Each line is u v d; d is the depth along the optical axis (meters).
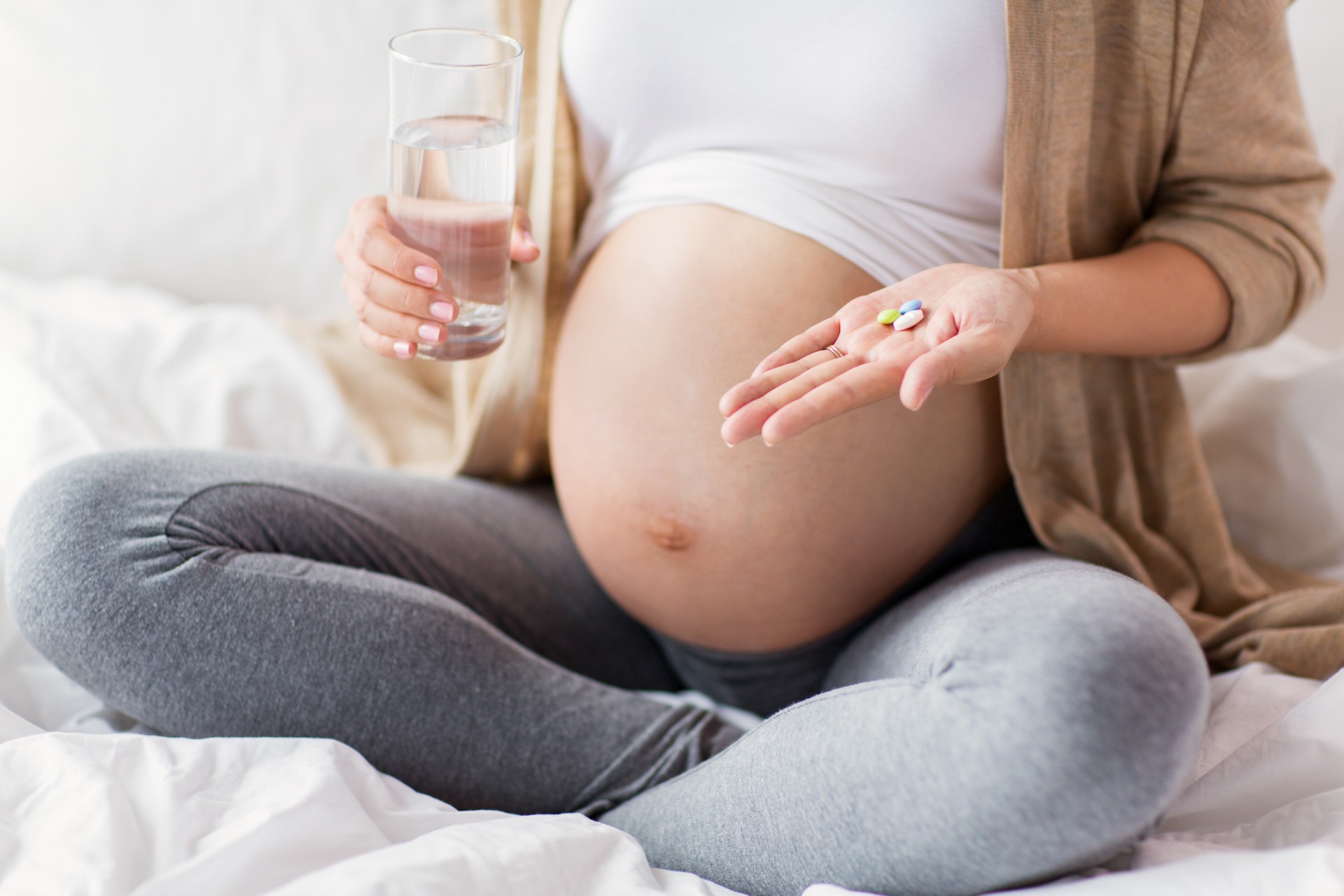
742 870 0.71
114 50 1.50
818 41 0.82
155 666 0.77
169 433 1.27
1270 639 0.86
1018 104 0.79
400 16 1.55
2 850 0.63
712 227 0.89
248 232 1.57
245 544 0.84
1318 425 1.12
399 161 0.79
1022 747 0.58
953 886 0.63
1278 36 0.84
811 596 0.90
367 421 1.32
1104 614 0.61
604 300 0.94
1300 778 0.71
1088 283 0.79
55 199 1.51
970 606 0.68
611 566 0.96
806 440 0.84
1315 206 0.92
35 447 1.10
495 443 1.09
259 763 0.72
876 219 0.86
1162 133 0.87
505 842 0.66
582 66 0.91
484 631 0.84
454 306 0.81
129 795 0.68
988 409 0.89
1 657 0.90
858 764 0.64
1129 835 0.60
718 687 1.02
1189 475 0.95
